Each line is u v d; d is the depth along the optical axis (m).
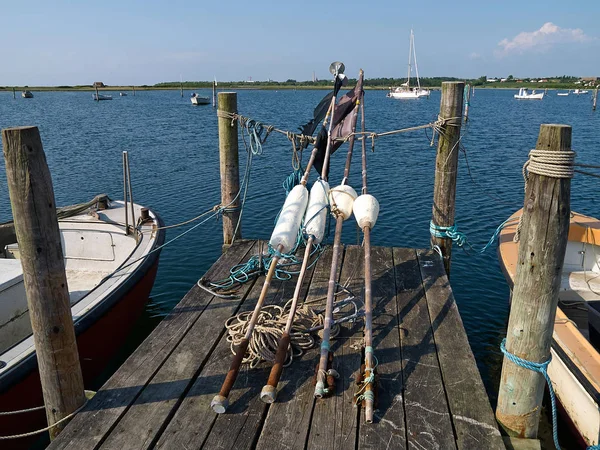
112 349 6.13
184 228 11.81
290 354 4.12
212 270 5.83
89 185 16.33
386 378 3.87
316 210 5.15
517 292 3.39
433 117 43.00
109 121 39.50
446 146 6.08
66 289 3.48
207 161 20.28
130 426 3.37
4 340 5.34
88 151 23.09
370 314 4.16
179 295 8.42
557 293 3.30
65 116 45.12
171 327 4.59
